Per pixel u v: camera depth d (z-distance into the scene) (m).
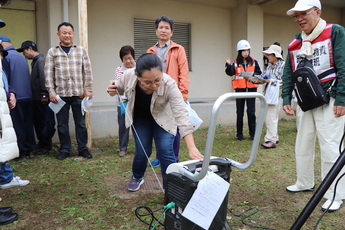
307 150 3.24
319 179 3.79
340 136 2.92
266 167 4.27
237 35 8.03
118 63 6.73
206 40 7.80
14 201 3.18
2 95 2.70
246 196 3.28
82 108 4.64
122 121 4.88
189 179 1.93
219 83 8.10
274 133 5.40
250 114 5.98
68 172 4.11
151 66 2.24
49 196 3.31
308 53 2.91
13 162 4.54
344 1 9.07
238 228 2.62
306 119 3.16
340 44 2.77
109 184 3.68
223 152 5.14
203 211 1.88
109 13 6.53
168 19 3.69
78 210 2.96
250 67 5.77
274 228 2.62
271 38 8.88
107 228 2.62
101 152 5.17
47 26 6.02
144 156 3.16
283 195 3.30
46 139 5.09
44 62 4.82
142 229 2.59
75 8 5.84
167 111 2.91
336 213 2.86
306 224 2.67
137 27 6.93
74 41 5.88
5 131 2.69
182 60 3.66
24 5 5.77
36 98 5.01
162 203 3.10
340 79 2.76
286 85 3.33
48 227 2.64
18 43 5.84
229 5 7.82
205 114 7.39
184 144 5.77
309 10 2.84
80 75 4.64
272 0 7.42
